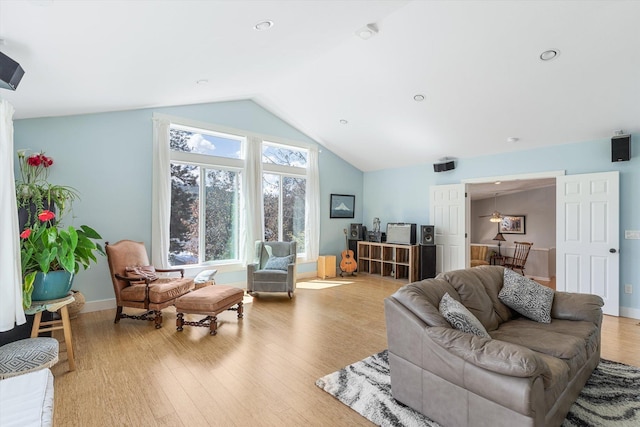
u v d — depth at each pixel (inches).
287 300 183.5
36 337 89.4
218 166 202.4
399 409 77.5
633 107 140.2
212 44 104.6
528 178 192.4
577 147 173.3
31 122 141.1
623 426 72.1
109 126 161.5
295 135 243.1
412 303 78.6
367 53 143.3
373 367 100.0
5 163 77.3
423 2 109.8
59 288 93.1
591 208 164.7
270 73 158.9
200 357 107.0
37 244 90.4
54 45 81.4
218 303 130.6
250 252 211.6
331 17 104.7
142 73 116.6
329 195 269.7
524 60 127.6
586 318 99.3
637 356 110.5
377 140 229.3
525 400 55.5
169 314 154.9
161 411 77.1
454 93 157.9
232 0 79.4
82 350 111.3
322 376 94.8
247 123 215.2
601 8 100.2
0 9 62.4
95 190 157.2
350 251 266.2
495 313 102.6
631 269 156.3
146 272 145.9
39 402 47.5
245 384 90.0
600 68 123.3
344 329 135.6
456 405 66.8
